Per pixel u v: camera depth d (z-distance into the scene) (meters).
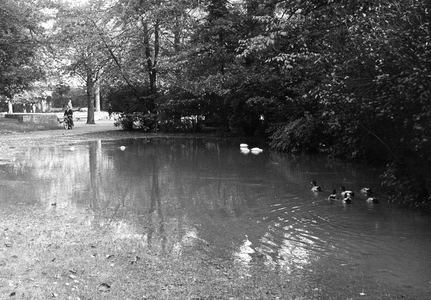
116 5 28.28
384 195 9.34
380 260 5.55
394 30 7.04
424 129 6.59
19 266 5.14
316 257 5.64
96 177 11.68
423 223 7.18
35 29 30.64
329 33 10.15
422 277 5.01
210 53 24.36
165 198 9.13
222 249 5.93
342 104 8.29
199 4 25.56
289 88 18.53
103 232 6.64
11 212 7.84
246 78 21.36
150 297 4.39
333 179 11.37
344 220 7.41
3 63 28.56
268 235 6.59
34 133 27.59
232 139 24.53
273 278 4.94
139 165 14.00
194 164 14.28
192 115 28.67
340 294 4.55
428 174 7.61
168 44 30.19
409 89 6.66
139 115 29.73
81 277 4.86
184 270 5.13
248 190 9.98
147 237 6.43
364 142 11.61
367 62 7.45
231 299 4.38
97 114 53.03
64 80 39.81
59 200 8.88
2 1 27.05
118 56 30.09
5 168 13.17
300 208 8.27
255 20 20.95
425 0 6.64
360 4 9.34
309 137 17.06
